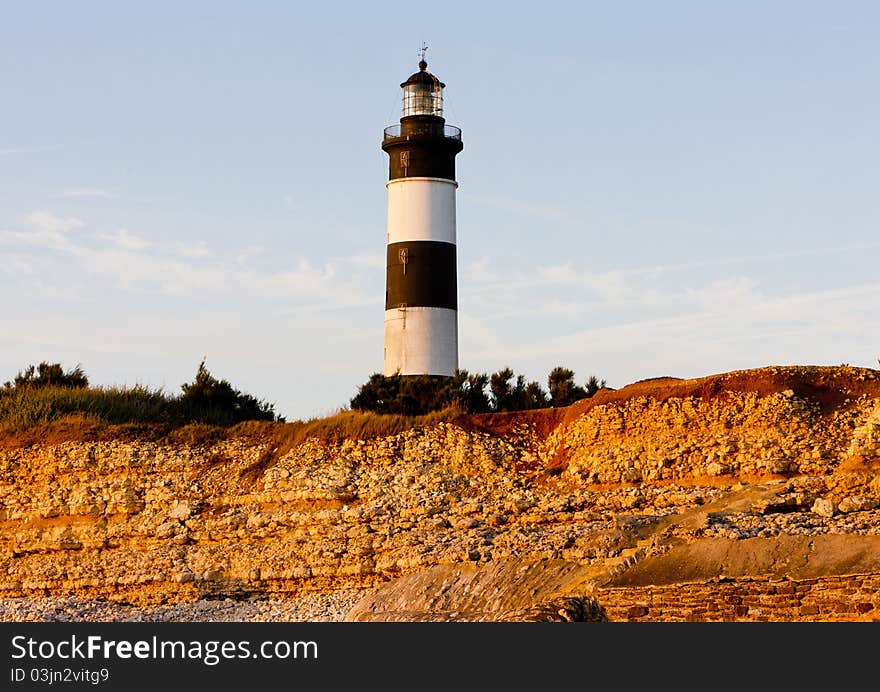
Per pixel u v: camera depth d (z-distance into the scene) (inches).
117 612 3491.6
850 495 2854.3
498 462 3580.2
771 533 2428.6
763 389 3324.3
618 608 2273.6
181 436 4087.1
